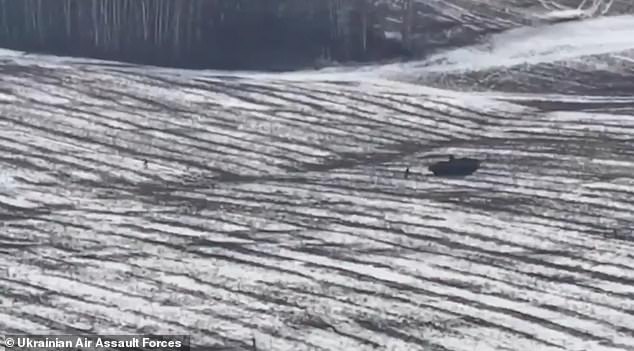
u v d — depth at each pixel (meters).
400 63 197.88
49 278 107.00
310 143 157.88
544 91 183.62
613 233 119.31
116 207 131.75
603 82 186.00
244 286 105.06
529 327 95.44
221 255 114.19
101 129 161.50
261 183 141.62
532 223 123.31
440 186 137.88
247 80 186.50
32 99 172.62
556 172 141.25
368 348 90.56
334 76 190.75
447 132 162.88
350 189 137.62
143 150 153.88
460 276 108.00
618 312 98.56
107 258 113.19
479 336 93.31
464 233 120.38
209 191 138.25
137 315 97.44
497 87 185.25
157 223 125.06
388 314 98.12
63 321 95.81
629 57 194.25
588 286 105.00
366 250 115.62
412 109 172.62
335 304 100.44
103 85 180.88
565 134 158.62
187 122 165.38
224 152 153.88
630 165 142.50
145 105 172.25
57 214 128.88
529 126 164.12
